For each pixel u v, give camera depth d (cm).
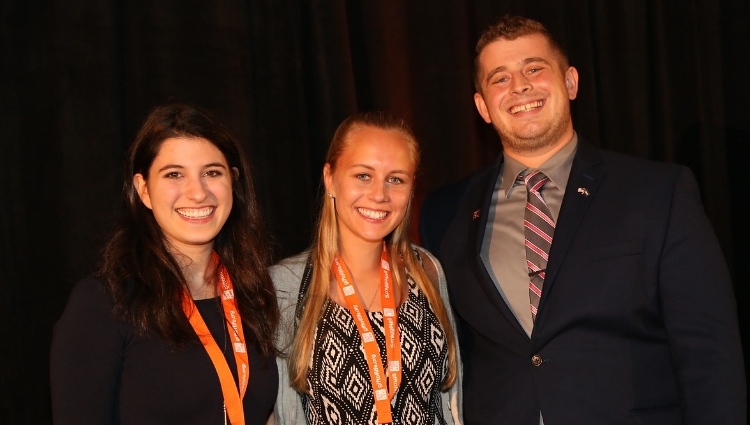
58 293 287
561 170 230
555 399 207
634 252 208
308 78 337
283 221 325
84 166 290
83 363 179
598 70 395
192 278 204
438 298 226
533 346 212
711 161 404
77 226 289
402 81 348
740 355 200
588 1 389
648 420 204
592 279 210
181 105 201
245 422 194
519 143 229
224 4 313
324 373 206
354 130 219
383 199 211
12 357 281
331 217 223
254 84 325
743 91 400
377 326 212
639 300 207
